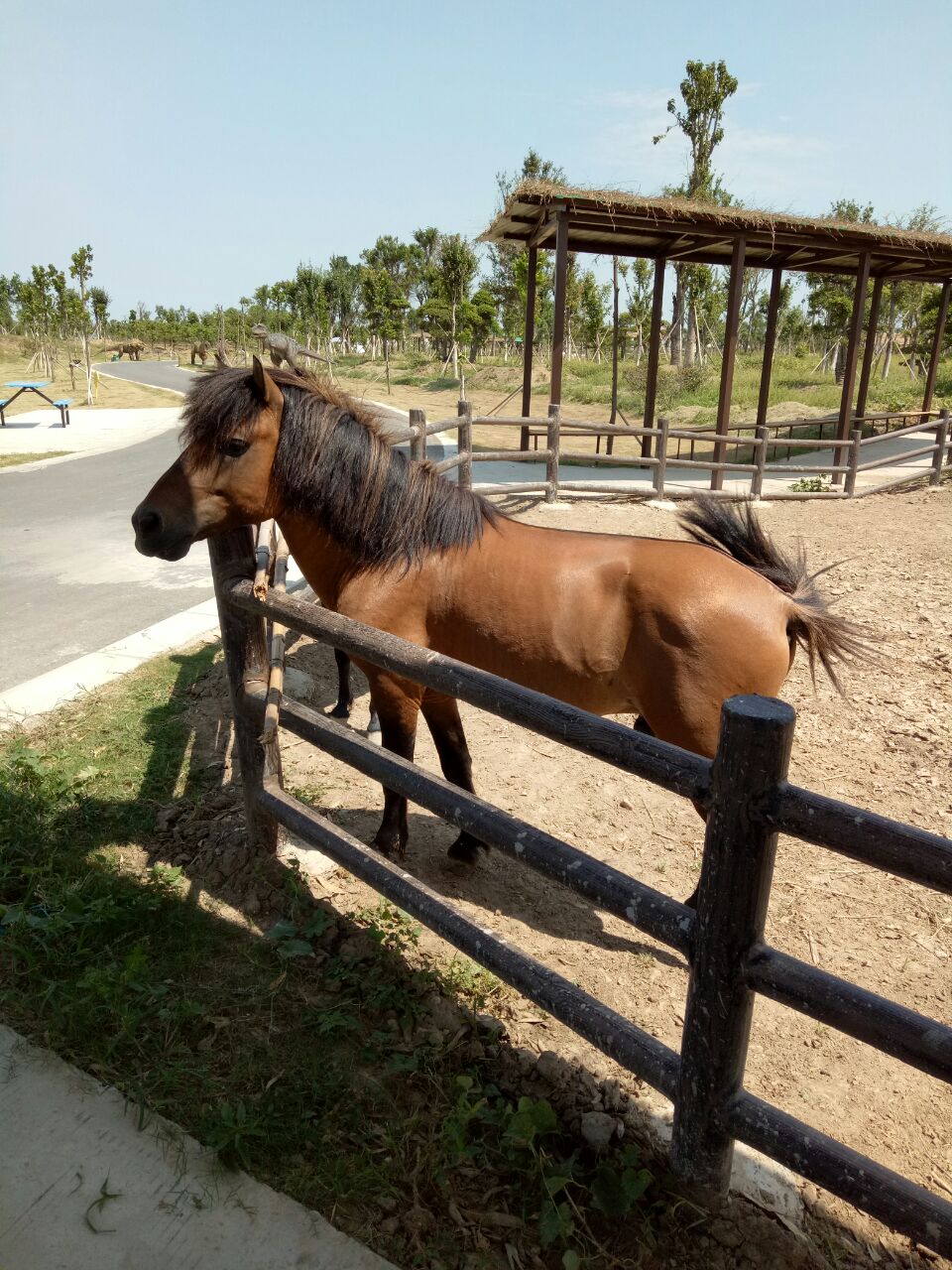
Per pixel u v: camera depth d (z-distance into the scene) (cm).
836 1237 196
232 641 292
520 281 3156
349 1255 177
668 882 333
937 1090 246
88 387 3058
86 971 244
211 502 272
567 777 416
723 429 1280
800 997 154
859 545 869
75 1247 175
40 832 317
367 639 225
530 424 980
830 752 445
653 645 268
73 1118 204
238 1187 190
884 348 3425
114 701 457
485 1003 252
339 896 294
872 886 340
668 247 1428
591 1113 214
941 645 580
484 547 286
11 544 891
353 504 279
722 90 2705
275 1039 232
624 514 1012
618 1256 185
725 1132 176
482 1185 197
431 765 421
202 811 347
